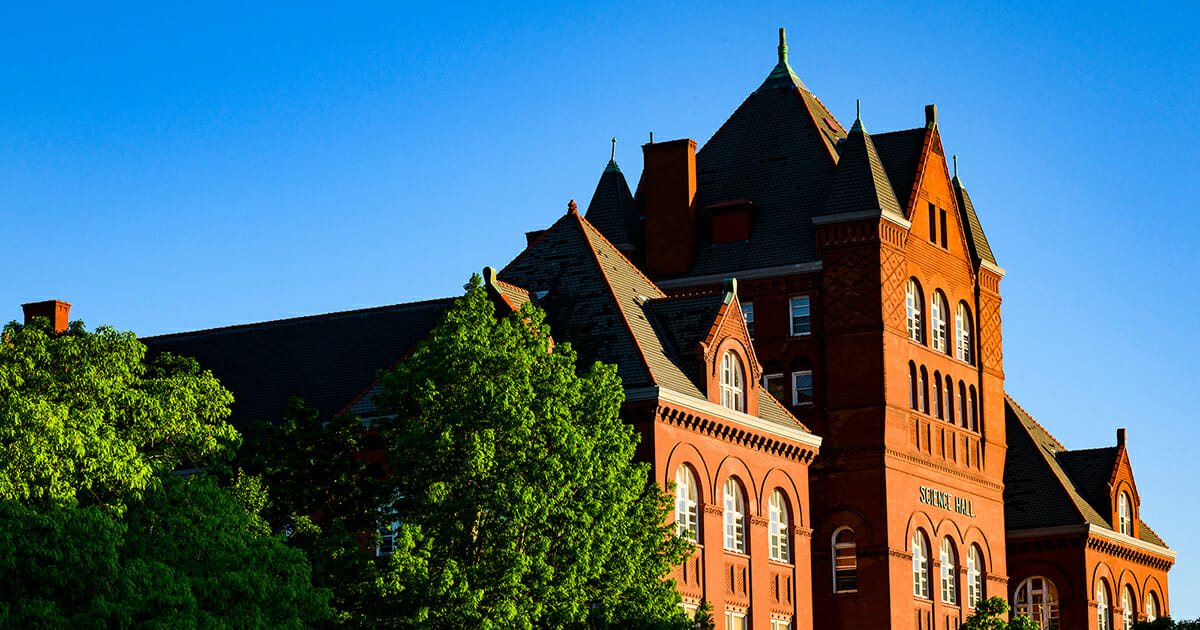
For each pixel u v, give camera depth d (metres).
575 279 66.88
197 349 71.38
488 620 46.25
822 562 73.56
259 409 67.38
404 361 52.94
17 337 49.62
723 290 75.75
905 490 74.56
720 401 65.50
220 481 53.84
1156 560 96.88
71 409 46.59
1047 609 88.44
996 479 83.19
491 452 49.00
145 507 46.56
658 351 64.56
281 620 45.50
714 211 78.56
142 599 41.75
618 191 80.31
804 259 76.00
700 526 63.28
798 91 82.31
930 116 82.00
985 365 83.56
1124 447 93.88
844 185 75.81
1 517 41.16
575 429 50.47
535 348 52.06
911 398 76.69
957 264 82.31
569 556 48.72
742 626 65.06
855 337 74.44
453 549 49.59
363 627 48.50
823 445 74.25
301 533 52.06
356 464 54.72
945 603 77.19
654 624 50.19
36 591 41.09
